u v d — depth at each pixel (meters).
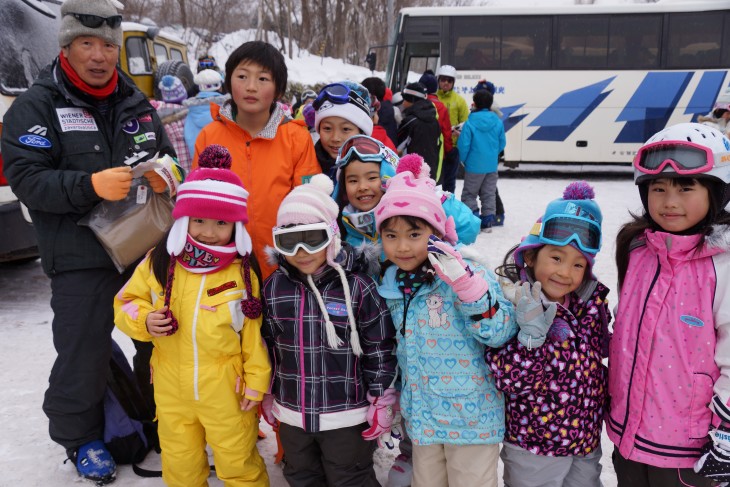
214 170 2.22
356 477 2.34
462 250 2.21
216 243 2.27
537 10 11.78
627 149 12.04
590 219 2.00
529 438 2.11
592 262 2.05
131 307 2.29
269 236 2.71
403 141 6.19
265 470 2.48
